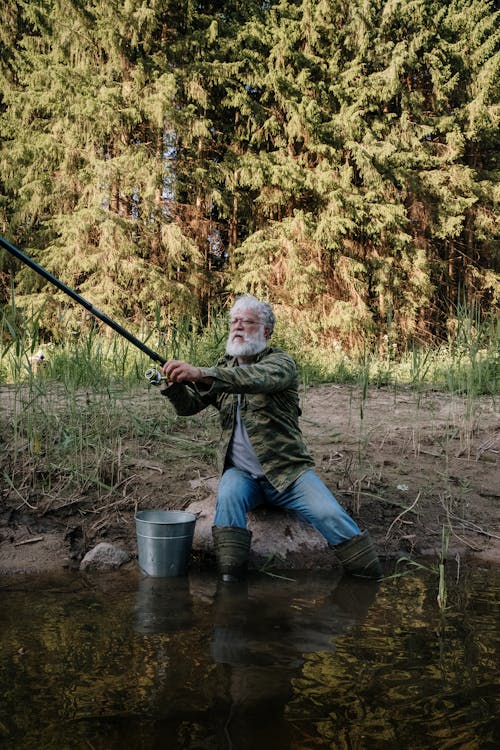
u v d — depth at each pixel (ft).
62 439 13.88
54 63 49.88
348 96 55.06
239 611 8.75
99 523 11.71
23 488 12.27
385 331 53.93
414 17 56.65
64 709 5.98
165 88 47.44
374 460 14.57
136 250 48.08
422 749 5.44
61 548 11.06
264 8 59.00
